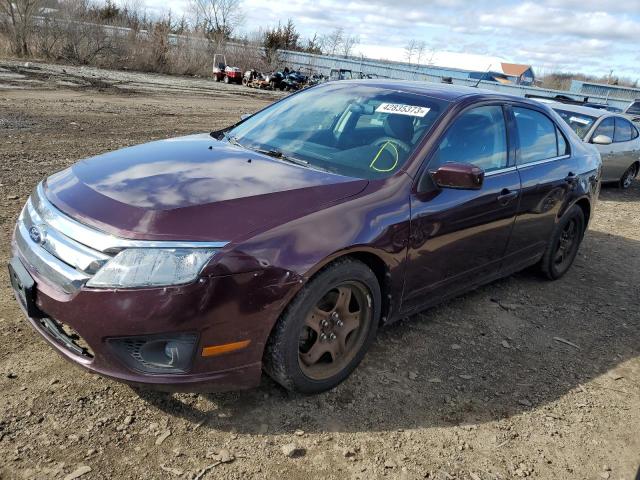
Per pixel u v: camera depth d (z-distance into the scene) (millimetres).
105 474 2334
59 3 34031
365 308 3105
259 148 3635
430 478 2551
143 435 2574
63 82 20375
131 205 2543
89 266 2398
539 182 4277
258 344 2588
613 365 3811
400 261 3145
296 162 3377
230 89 29656
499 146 3977
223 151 3463
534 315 4438
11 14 32250
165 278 2344
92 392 2816
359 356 3172
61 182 2971
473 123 3750
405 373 3342
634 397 3438
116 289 2336
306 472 2488
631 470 2787
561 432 3006
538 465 2734
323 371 3002
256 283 2477
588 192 5051
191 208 2547
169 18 44812
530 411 3150
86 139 9453
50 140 9016
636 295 5168
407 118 3586
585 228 5352
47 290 2502
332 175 3158
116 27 36719
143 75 31844
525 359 3729
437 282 3572
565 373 3619
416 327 3943
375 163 3305
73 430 2549
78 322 2400
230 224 2521
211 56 41812
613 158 10102
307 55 54281
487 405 3150
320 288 2717
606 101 40969
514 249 4277
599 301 4910
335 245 2719
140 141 9812
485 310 4391
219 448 2557
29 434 2492
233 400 2885
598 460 2828
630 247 6805
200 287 2367
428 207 3250
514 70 69250
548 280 5230
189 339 2424
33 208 2854
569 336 4156
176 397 2850
